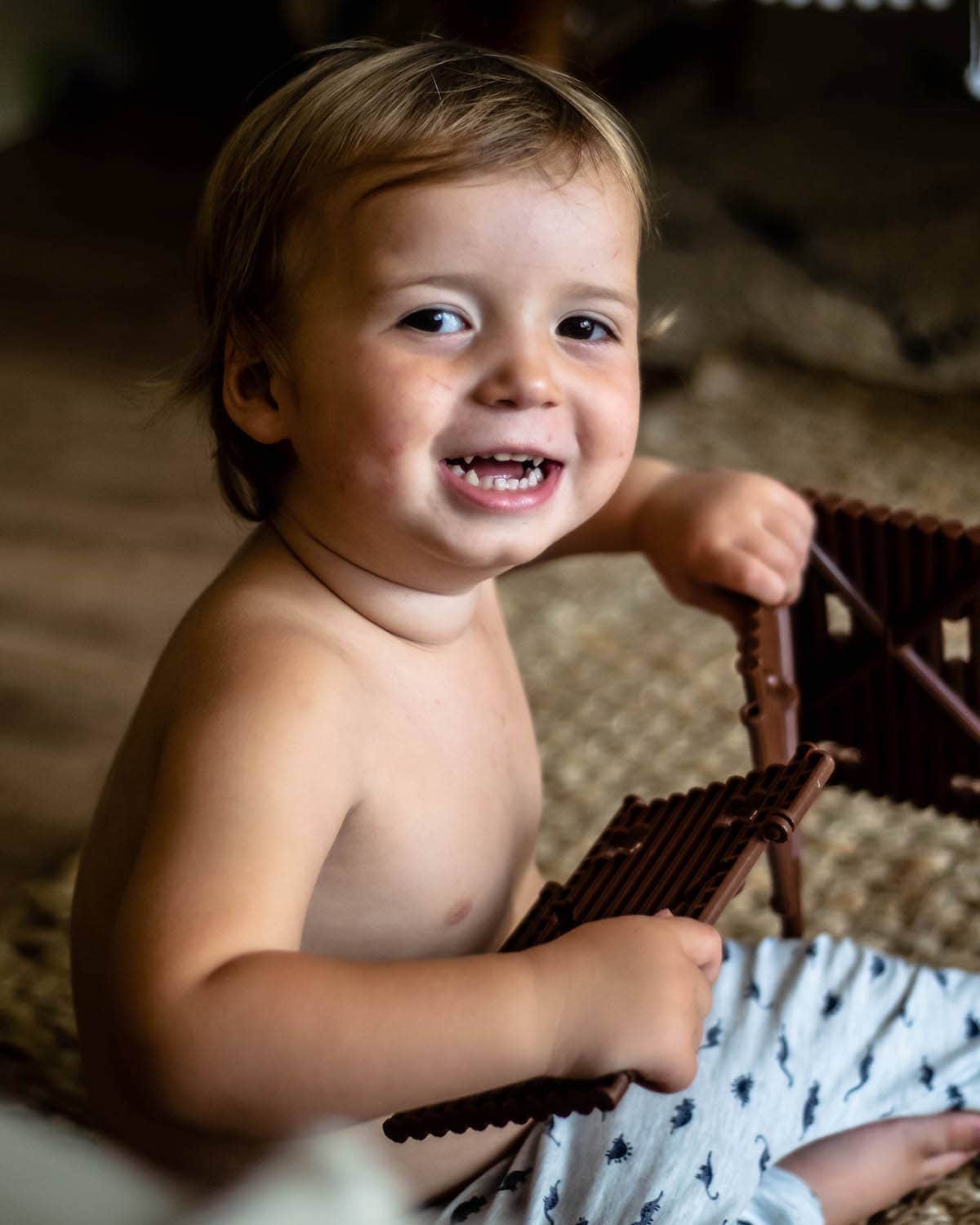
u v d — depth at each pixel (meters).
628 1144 0.85
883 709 1.01
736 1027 0.92
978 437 2.08
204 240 0.83
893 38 2.78
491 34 1.73
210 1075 0.62
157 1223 0.39
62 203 3.21
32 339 2.60
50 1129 0.44
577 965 0.66
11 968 1.22
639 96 2.59
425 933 0.80
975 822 1.02
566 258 0.71
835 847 1.29
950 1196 0.97
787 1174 0.90
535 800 0.89
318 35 2.45
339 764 0.72
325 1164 0.51
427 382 0.70
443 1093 0.64
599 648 1.65
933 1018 0.96
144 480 2.16
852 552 0.97
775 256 2.22
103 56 3.85
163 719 0.74
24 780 1.53
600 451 0.74
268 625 0.75
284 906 0.66
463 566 0.74
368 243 0.71
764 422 2.14
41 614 1.84
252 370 0.79
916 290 2.18
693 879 0.72
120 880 0.76
